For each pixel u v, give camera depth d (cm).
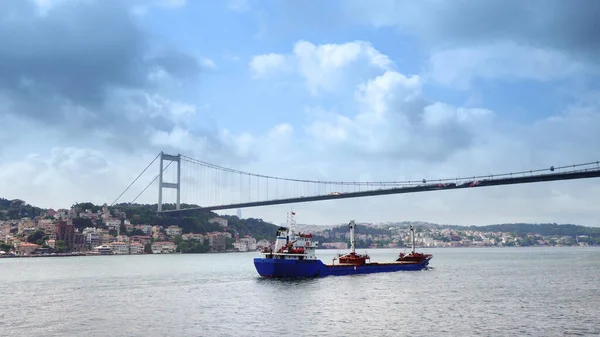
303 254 10950
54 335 5078
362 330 5238
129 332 5181
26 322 5778
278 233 11306
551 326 5447
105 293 8619
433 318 5900
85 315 6206
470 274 12694
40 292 8956
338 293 8206
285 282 10056
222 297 7775
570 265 17212
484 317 5969
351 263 12481
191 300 7462
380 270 12800
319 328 5331
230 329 5291
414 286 9362
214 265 19075
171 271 14900
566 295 8038
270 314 6172
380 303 7062
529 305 6912
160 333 5125
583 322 5666
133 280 11406
